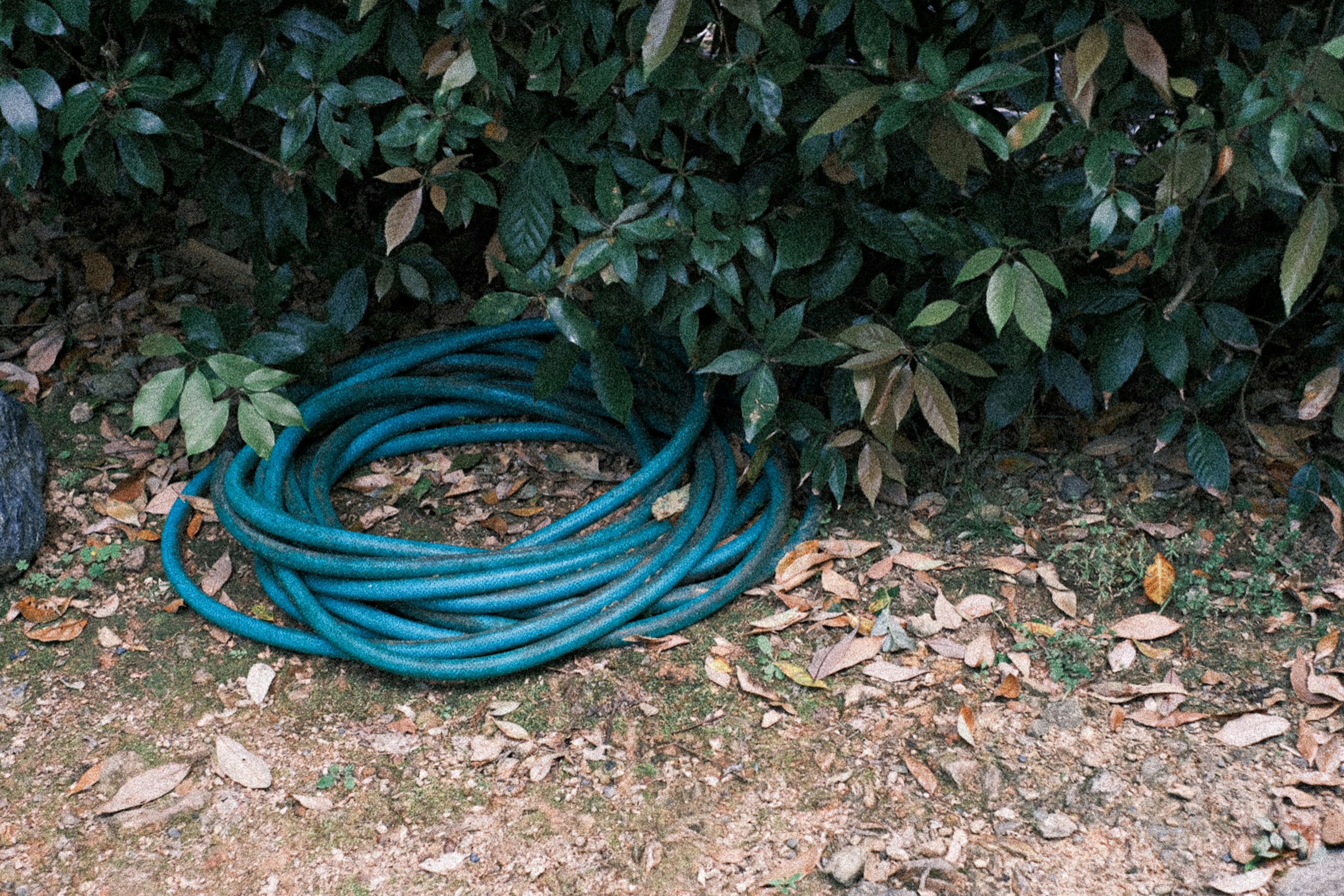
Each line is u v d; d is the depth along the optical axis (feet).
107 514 11.07
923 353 9.08
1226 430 11.02
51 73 10.05
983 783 8.15
